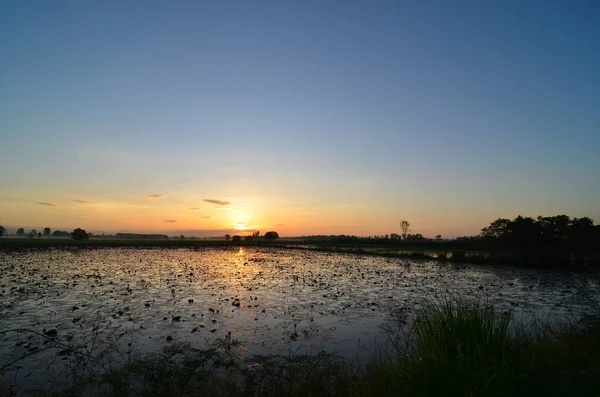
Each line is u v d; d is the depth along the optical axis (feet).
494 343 18.04
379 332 36.42
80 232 380.78
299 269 104.83
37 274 83.25
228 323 39.86
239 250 229.04
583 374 15.88
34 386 23.02
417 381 15.64
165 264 115.03
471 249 227.20
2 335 34.37
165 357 22.18
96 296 55.26
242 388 22.20
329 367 22.68
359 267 113.91
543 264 114.93
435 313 21.21
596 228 168.96
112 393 20.01
